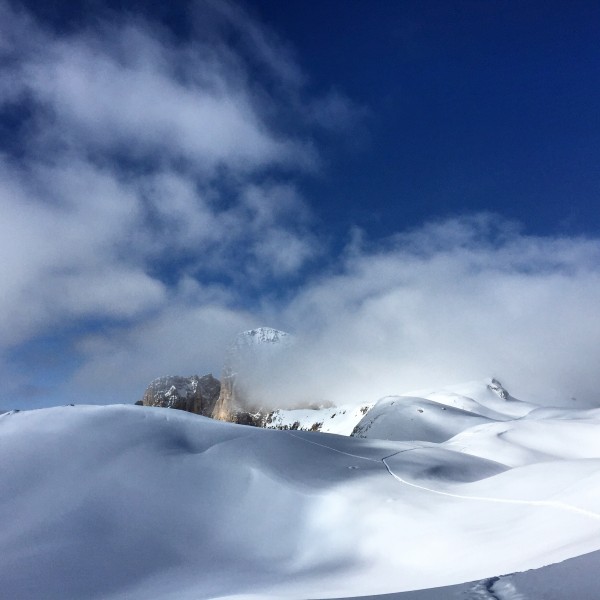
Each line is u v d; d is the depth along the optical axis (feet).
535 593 22.91
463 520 52.90
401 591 30.01
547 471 64.80
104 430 86.22
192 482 73.92
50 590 50.01
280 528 63.72
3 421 87.66
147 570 55.06
